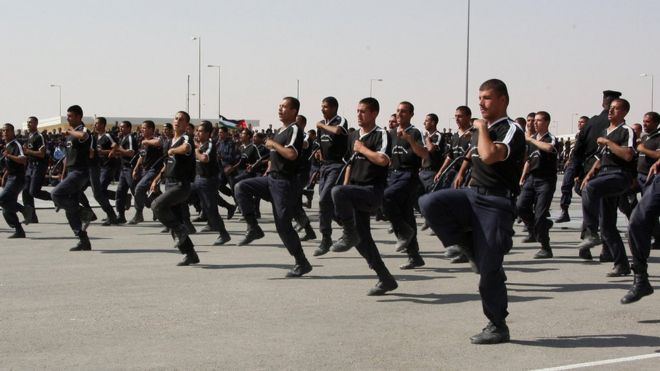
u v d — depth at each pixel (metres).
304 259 8.70
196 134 11.96
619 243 8.84
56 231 13.83
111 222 15.03
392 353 5.42
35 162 14.88
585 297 7.61
